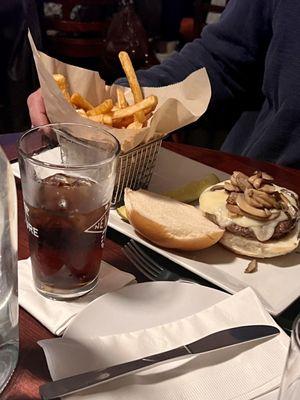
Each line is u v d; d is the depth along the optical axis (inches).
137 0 122.3
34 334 24.9
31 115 39.8
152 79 51.2
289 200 34.1
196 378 22.0
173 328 24.4
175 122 35.7
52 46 107.6
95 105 41.5
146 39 108.3
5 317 22.2
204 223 32.6
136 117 36.2
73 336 23.7
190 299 26.7
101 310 25.4
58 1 103.7
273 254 31.9
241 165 42.1
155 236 31.2
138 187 36.9
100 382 21.0
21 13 88.8
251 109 61.8
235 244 32.1
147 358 22.4
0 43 90.8
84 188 25.8
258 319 25.3
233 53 56.2
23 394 21.9
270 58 53.4
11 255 22.1
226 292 28.5
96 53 107.3
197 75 38.6
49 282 26.1
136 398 21.0
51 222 24.9
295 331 18.7
